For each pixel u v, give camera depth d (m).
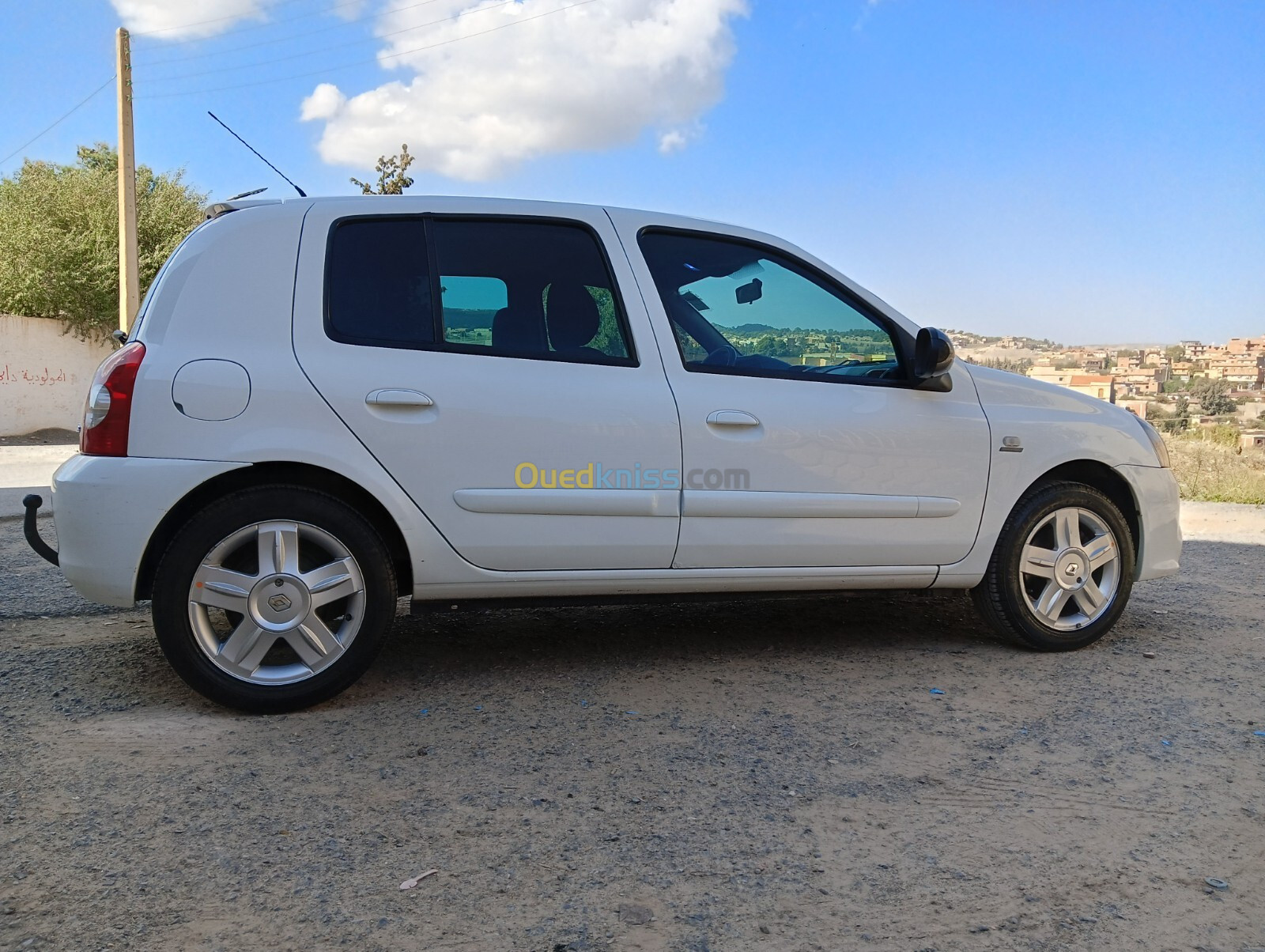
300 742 3.21
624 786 2.91
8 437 22.00
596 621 4.87
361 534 3.47
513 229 3.82
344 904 2.26
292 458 3.37
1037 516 4.27
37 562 6.39
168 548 3.32
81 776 2.92
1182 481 12.45
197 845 2.51
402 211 3.73
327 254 3.60
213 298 3.46
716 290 4.02
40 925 2.15
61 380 22.98
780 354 4.04
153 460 3.29
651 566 3.81
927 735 3.34
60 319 22.88
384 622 3.53
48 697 3.62
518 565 3.67
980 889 2.35
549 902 2.28
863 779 2.97
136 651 4.23
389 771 2.99
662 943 2.12
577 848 2.53
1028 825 2.69
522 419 3.61
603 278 3.87
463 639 4.51
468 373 3.60
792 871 2.43
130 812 2.69
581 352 3.77
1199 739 3.32
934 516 4.12
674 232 4.04
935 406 4.16
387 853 2.49
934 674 4.04
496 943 2.11
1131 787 2.94
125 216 17.91
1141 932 2.18
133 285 18.06
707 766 3.06
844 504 3.97
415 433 3.51
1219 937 2.17
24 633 4.53
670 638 4.56
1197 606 5.40
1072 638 4.37
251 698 3.42
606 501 3.69
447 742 3.23
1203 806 2.81
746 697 3.73
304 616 3.44
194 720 3.40
